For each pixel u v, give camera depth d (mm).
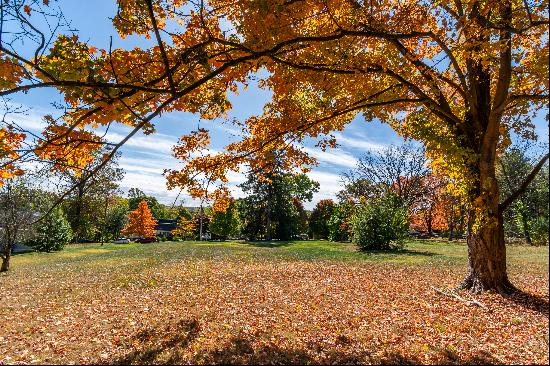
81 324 8539
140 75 6418
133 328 8188
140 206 59906
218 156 11766
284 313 9359
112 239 61938
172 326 8320
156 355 6590
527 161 36844
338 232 43969
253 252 28000
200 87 7547
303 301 10664
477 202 10281
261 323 8516
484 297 10055
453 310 9281
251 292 12078
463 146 11000
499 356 6387
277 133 11602
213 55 6168
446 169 11500
